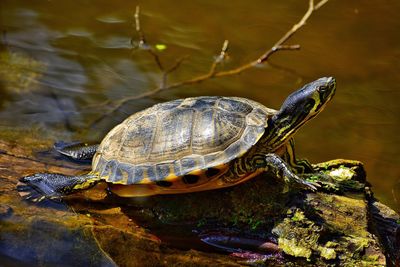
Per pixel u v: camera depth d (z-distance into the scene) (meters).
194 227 7.42
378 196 10.00
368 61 14.09
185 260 7.21
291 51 14.41
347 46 14.70
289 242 6.96
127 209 7.70
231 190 7.42
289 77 13.36
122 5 16.20
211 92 12.73
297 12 16.30
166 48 14.25
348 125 11.84
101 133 10.80
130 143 7.60
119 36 14.66
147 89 12.68
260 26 15.51
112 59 13.71
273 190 7.33
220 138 7.25
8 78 12.57
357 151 11.09
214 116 7.45
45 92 12.22
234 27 15.41
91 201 7.85
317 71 13.66
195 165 7.12
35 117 11.15
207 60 13.92
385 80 13.36
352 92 12.91
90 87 12.56
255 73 13.48
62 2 16.11
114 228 7.50
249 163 7.17
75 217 7.63
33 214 7.62
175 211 7.49
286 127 7.52
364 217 7.09
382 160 10.85
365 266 6.71
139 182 7.27
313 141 11.35
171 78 13.09
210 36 14.93
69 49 13.97
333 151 11.07
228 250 7.29
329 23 15.76
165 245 7.37
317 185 7.13
